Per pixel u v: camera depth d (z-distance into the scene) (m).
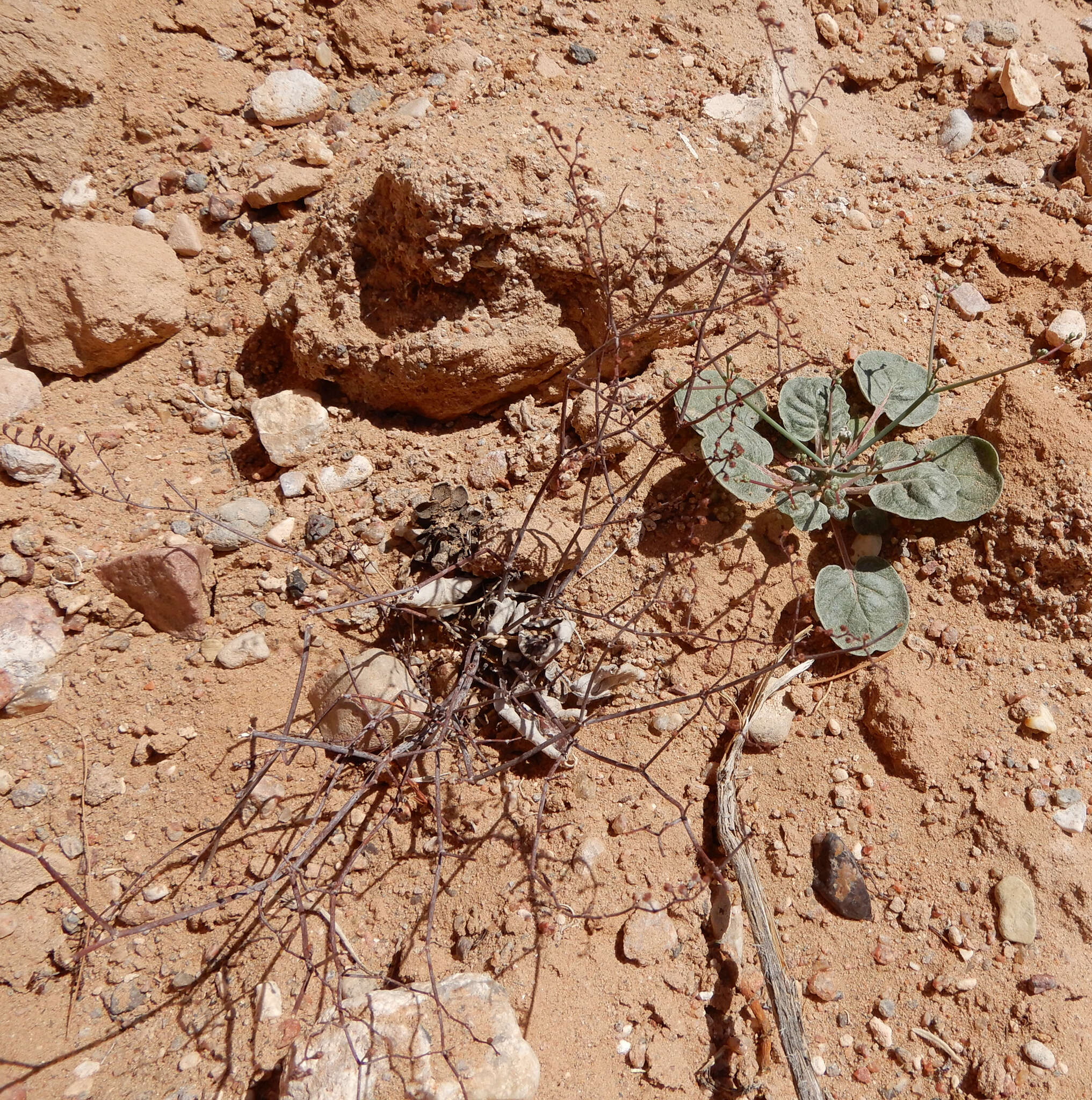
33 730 0.28
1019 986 0.27
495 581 0.31
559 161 0.33
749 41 0.39
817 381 0.33
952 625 0.31
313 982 0.27
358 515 0.32
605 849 0.28
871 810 0.29
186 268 0.35
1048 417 0.31
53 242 0.33
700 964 0.27
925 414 0.33
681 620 0.31
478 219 0.31
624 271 0.32
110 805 0.28
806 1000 0.27
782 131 0.37
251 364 0.34
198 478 0.32
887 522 0.32
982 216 0.37
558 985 0.27
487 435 0.33
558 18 0.39
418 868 0.29
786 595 0.31
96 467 0.32
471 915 0.28
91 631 0.30
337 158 0.36
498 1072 0.24
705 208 0.34
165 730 0.29
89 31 0.35
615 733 0.30
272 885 0.28
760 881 0.28
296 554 0.30
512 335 0.32
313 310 0.33
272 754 0.28
